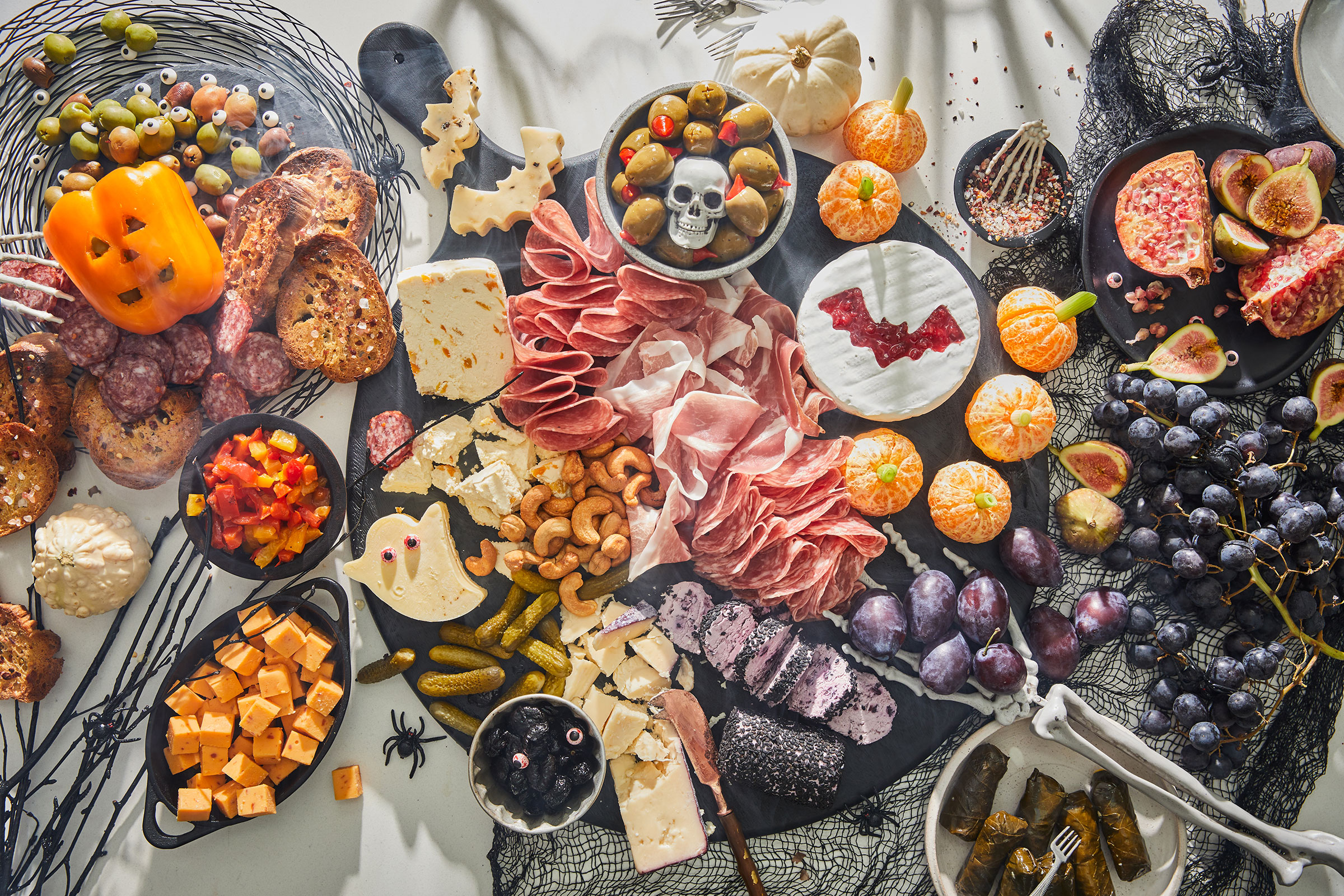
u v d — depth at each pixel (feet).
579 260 5.07
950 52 5.65
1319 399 5.31
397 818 5.41
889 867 5.35
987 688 5.03
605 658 5.23
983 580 5.07
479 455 5.34
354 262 5.16
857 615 5.07
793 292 5.47
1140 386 5.14
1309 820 5.60
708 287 5.20
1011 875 4.95
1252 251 5.08
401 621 5.33
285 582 5.43
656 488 5.35
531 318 5.09
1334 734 5.61
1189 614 5.26
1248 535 4.89
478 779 4.81
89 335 5.07
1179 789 5.13
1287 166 5.11
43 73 5.37
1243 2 5.65
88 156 5.25
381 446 5.32
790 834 5.36
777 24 5.56
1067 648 5.10
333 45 5.57
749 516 5.02
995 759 5.07
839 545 5.04
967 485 5.02
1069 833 5.03
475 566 5.22
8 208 5.36
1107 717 5.13
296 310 5.19
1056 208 5.29
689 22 5.62
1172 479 5.14
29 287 4.75
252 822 5.40
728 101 4.86
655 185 4.71
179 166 5.32
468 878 5.42
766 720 5.10
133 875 5.40
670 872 5.37
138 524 5.44
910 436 5.42
